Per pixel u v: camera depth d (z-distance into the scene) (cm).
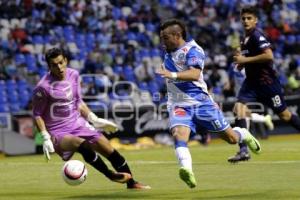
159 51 8025
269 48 3528
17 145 5916
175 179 3033
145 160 4259
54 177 3269
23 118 5962
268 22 8956
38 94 2623
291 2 9419
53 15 7931
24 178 3250
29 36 7581
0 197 2480
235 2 9162
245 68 3644
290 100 6819
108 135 6162
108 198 2378
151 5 8925
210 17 8888
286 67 8212
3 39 7500
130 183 2644
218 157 4300
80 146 2591
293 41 8838
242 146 3575
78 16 8062
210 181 2884
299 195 2319
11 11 7819
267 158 4031
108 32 8081
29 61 7306
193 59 2402
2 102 6762
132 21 8344
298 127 3703
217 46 8362
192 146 5972
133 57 7781
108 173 2586
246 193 2417
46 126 2658
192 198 2314
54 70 2612
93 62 7294
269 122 4269
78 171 2422
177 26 2427
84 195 2489
